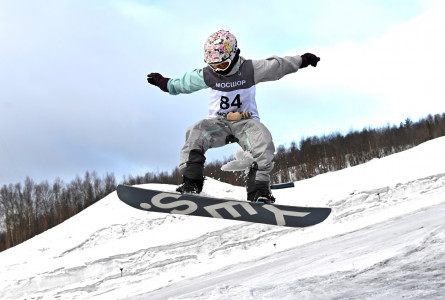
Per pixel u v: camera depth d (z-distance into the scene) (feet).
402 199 62.69
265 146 13.24
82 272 56.90
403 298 6.95
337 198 65.31
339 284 9.30
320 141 213.66
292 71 13.60
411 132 225.76
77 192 170.50
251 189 13.25
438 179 65.67
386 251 13.66
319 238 50.90
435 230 12.63
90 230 70.79
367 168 78.43
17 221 154.51
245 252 54.49
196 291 32.48
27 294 54.39
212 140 13.78
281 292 10.00
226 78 13.66
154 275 53.93
